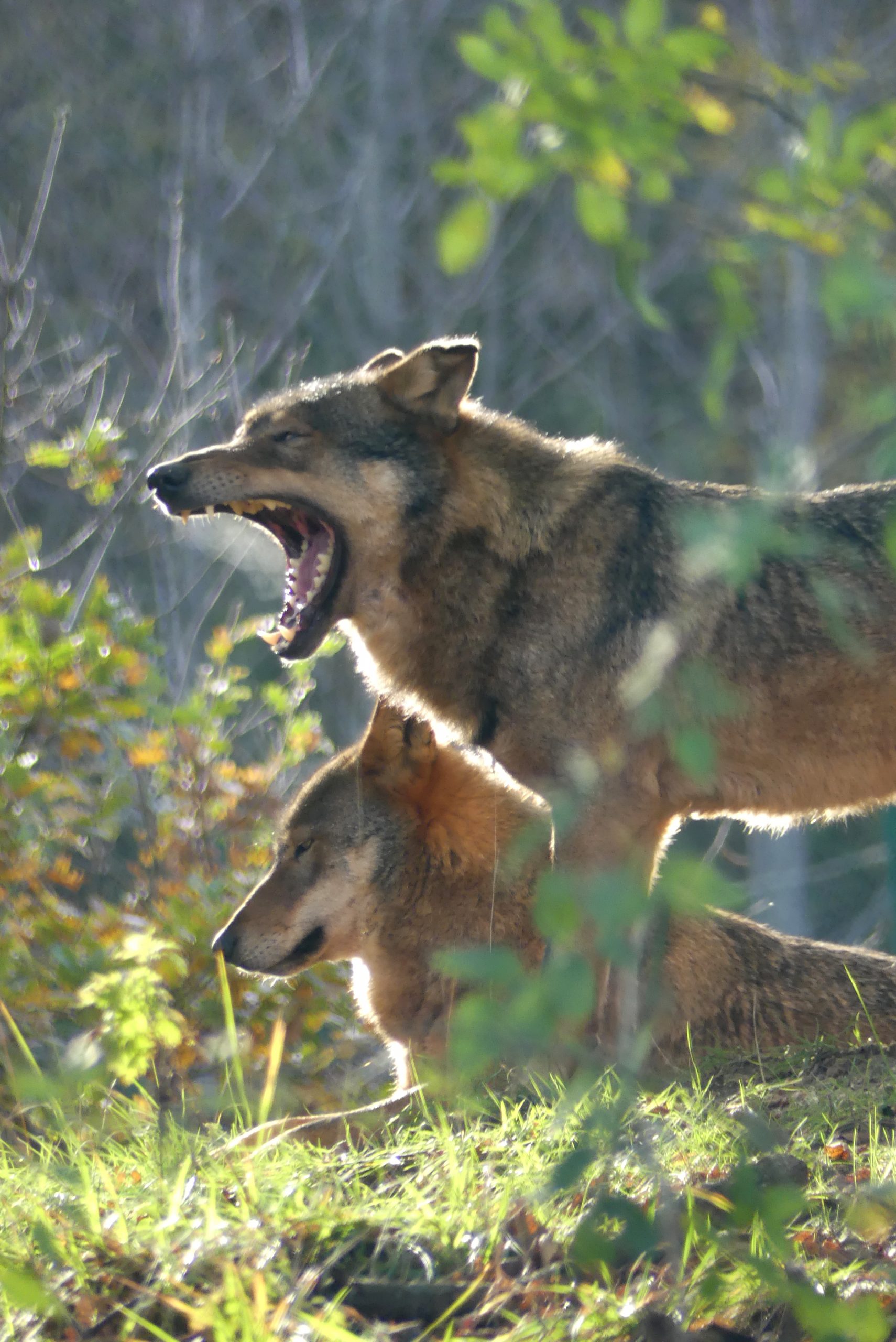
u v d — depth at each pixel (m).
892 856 21.73
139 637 20.66
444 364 14.46
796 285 45.06
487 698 14.41
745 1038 14.08
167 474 14.45
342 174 55.97
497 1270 7.84
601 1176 8.77
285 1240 8.18
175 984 18.38
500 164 5.61
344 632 15.60
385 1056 20.30
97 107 56.97
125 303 50.28
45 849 20.36
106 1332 7.61
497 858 14.12
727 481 55.97
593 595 13.98
